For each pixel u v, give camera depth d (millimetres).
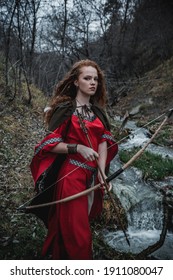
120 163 6195
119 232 4027
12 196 3846
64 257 2459
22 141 5590
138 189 5211
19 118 6562
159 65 19484
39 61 10516
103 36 16141
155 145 8023
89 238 2326
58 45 11062
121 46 20578
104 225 4016
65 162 2453
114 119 11266
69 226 2301
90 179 2457
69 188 2350
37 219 3502
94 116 2490
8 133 5641
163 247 3881
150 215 4652
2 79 7992
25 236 3160
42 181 2502
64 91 2551
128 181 5438
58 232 2393
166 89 15383
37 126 6562
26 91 8156
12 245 3014
